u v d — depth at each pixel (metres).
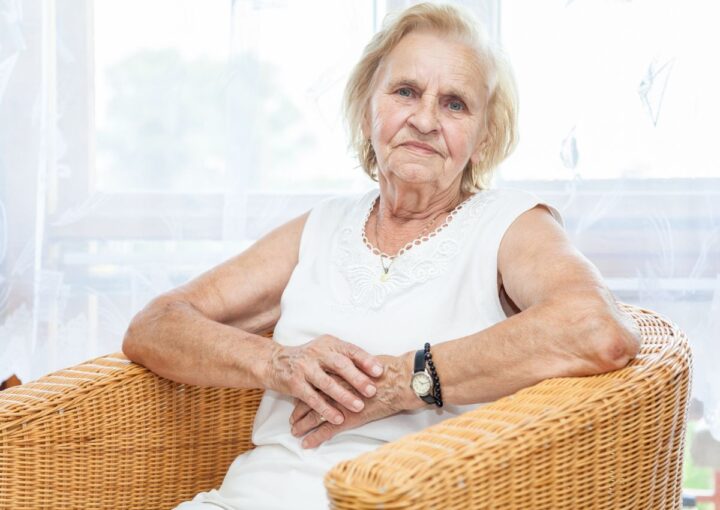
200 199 2.53
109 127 2.51
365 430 1.67
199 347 1.72
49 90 2.50
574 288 1.54
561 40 2.40
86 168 2.51
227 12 2.47
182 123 2.50
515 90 1.89
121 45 2.49
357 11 2.45
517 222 1.74
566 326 1.48
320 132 2.50
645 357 1.54
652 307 2.45
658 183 2.42
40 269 2.52
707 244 2.42
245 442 1.93
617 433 1.39
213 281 1.91
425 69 1.74
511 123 1.90
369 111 1.92
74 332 2.55
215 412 1.90
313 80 2.48
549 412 1.33
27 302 2.52
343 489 1.16
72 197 2.52
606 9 2.38
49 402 1.65
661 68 2.38
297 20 2.46
